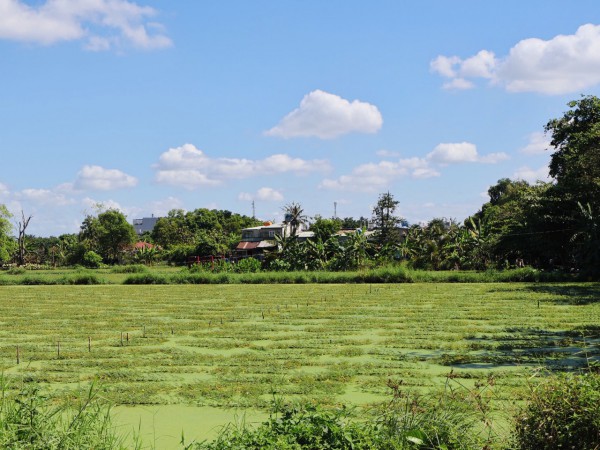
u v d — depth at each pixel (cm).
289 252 5528
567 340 1595
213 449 661
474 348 1530
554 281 3809
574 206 4141
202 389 1155
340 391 1122
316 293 3322
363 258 5247
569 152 4297
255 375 1280
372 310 2423
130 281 4578
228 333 1884
